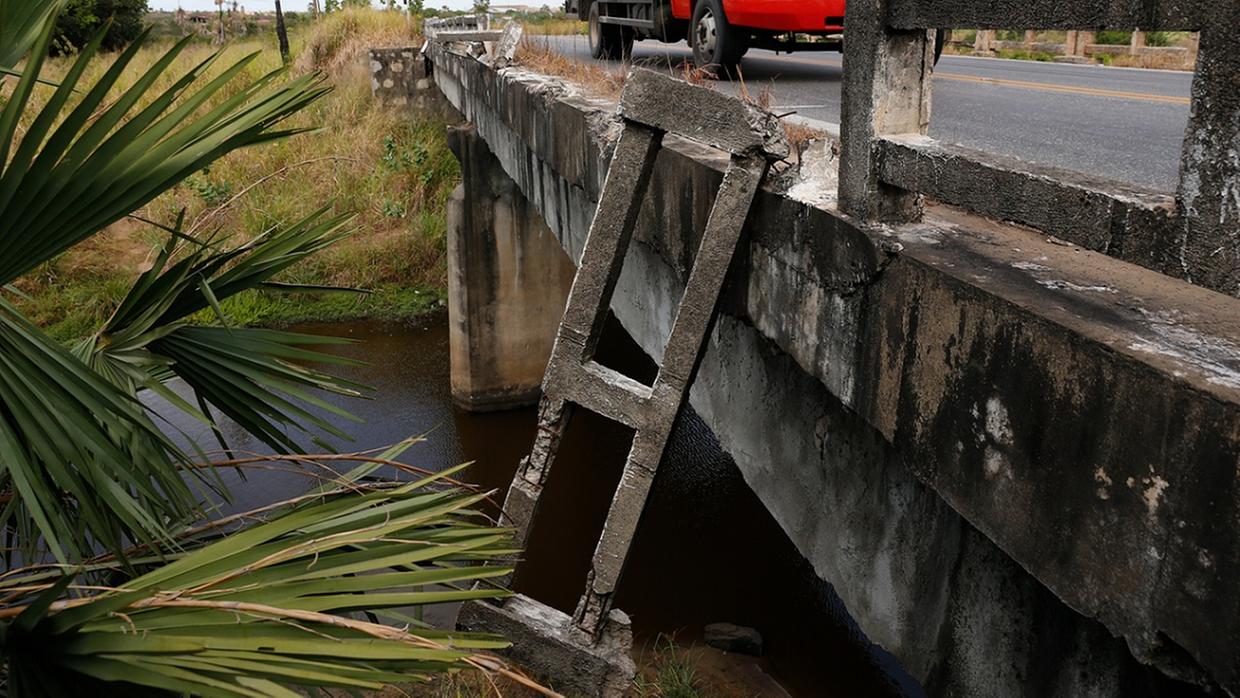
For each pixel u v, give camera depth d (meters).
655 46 14.09
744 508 7.69
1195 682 1.43
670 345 2.83
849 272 2.23
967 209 1.93
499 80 6.57
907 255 1.99
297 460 2.94
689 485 8.05
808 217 2.41
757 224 2.73
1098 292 1.73
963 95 7.36
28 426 2.21
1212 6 1.34
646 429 2.92
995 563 1.97
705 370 3.62
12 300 11.17
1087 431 1.50
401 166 14.66
